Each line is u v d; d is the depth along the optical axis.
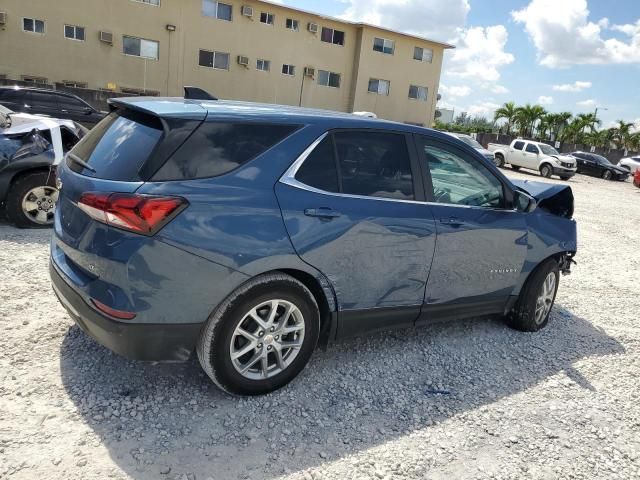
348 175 3.28
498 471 2.75
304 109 3.46
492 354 4.14
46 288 4.42
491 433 3.08
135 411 2.89
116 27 27.20
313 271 3.11
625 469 2.87
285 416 3.01
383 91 36.66
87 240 2.72
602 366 4.14
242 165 2.89
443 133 3.88
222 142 2.86
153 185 2.63
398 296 3.58
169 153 2.71
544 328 4.81
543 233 4.39
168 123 2.75
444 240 3.69
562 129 54.56
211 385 3.23
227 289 2.81
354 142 3.34
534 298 4.52
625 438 3.16
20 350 3.38
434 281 3.74
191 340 2.83
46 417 2.76
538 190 4.80
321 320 3.38
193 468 2.52
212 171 2.79
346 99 35.88
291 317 3.15
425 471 2.69
